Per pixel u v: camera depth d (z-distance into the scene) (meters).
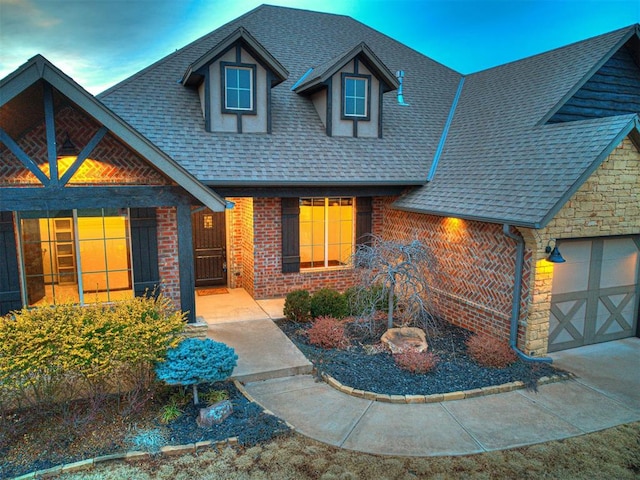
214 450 5.48
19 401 5.86
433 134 12.93
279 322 10.17
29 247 7.90
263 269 11.73
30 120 7.45
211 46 12.80
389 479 5.05
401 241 12.04
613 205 8.62
